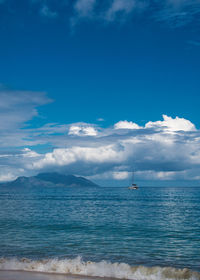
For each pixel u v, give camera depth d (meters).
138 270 15.12
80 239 25.98
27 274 14.46
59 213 54.44
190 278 14.13
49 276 14.02
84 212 56.78
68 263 16.36
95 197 141.25
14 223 38.16
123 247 22.61
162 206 74.81
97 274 14.62
